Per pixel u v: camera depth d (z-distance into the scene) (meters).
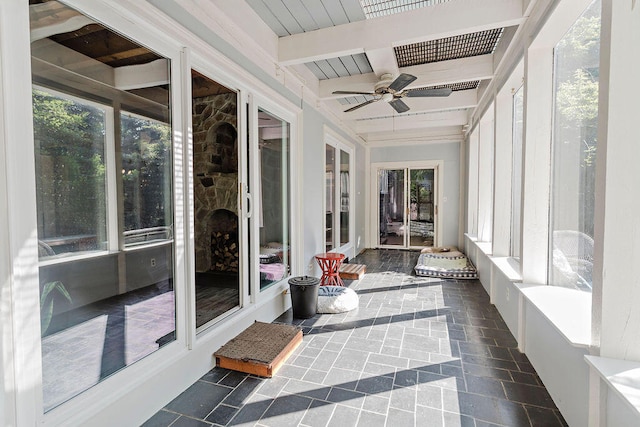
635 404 1.13
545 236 2.59
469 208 6.37
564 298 2.22
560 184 2.45
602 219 1.46
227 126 5.38
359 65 4.02
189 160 2.18
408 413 1.91
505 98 3.70
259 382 2.24
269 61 3.24
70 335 1.60
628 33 1.37
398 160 7.93
